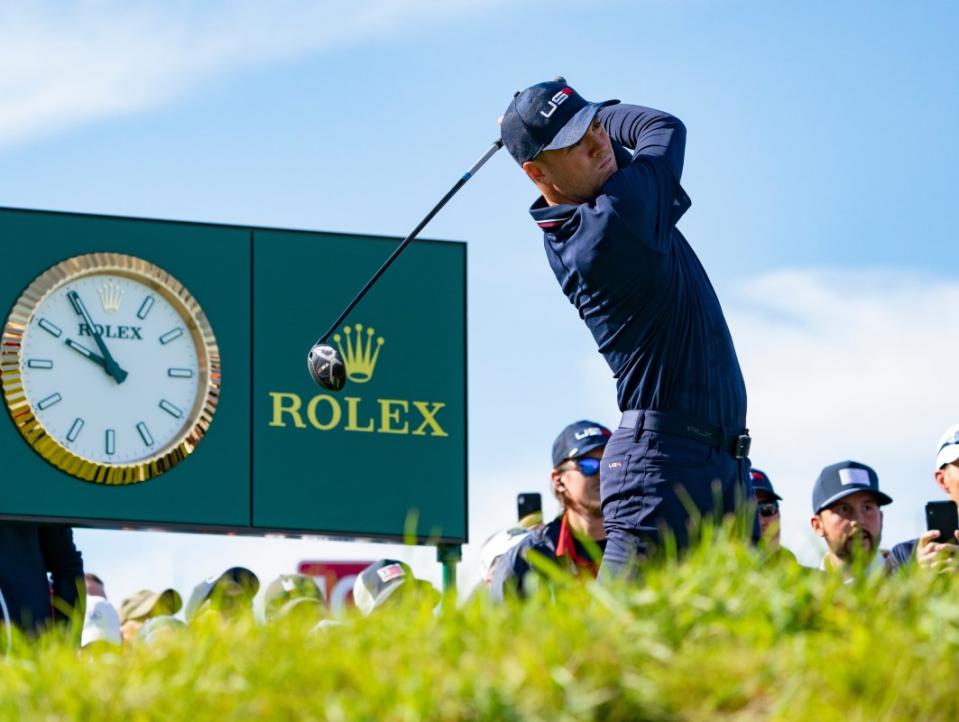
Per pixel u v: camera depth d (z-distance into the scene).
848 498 13.70
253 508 20.55
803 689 7.36
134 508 20.11
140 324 20.42
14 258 20.06
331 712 7.32
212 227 20.81
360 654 7.84
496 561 12.15
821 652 7.61
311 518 20.72
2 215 20.08
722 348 10.26
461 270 21.59
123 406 20.22
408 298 21.39
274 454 20.72
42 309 20.03
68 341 20.11
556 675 7.35
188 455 20.39
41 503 19.77
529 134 10.26
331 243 21.20
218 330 20.69
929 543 11.95
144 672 8.05
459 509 21.23
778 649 7.62
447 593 8.38
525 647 7.55
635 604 7.96
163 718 7.64
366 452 21.05
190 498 20.36
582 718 7.23
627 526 10.03
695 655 7.58
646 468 10.00
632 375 10.16
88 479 19.97
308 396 20.92
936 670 7.50
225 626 8.46
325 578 18.55
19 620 12.18
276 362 20.84
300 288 21.05
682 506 9.95
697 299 10.22
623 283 10.02
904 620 8.02
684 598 7.96
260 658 7.90
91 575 14.37
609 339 10.26
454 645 7.77
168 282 20.52
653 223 10.02
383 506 21.02
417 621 8.12
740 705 7.37
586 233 10.05
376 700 7.37
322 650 7.89
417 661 7.64
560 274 10.48
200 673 7.88
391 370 21.22
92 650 8.77
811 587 8.17
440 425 21.30
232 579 12.25
